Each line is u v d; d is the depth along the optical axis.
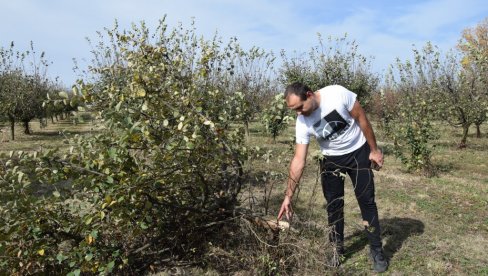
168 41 5.55
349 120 3.74
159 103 3.65
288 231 3.78
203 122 3.60
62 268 3.54
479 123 12.96
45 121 26.19
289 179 3.83
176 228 4.04
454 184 7.78
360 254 4.41
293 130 19.34
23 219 3.29
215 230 4.24
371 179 3.87
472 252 4.49
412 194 6.92
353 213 5.84
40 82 20.27
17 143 16.09
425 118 9.32
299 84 3.60
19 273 3.40
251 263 3.82
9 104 16.98
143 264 3.97
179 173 3.72
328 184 4.03
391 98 15.84
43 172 3.37
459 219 5.60
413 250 4.52
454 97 12.27
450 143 14.38
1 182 3.23
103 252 3.49
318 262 3.63
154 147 3.50
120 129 3.40
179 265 4.02
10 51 18.48
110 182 3.25
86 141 3.52
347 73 12.08
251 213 4.11
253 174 6.39
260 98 10.20
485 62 9.92
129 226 3.73
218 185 4.29
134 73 3.84
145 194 3.56
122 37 4.64
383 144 13.91
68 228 3.53
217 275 3.89
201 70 4.17
